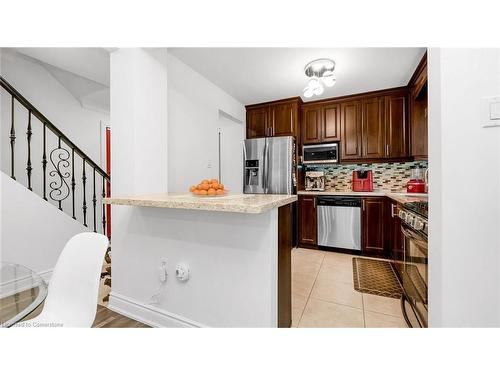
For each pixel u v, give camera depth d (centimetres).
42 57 218
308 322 174
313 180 404
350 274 265
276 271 140
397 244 258
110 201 150
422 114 305
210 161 311
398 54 243
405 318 176
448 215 98
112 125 190
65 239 251
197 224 154
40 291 104
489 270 94
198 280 154
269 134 386
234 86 328
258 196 161
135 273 181
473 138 95
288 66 271
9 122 312
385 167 367
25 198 220
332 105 368
